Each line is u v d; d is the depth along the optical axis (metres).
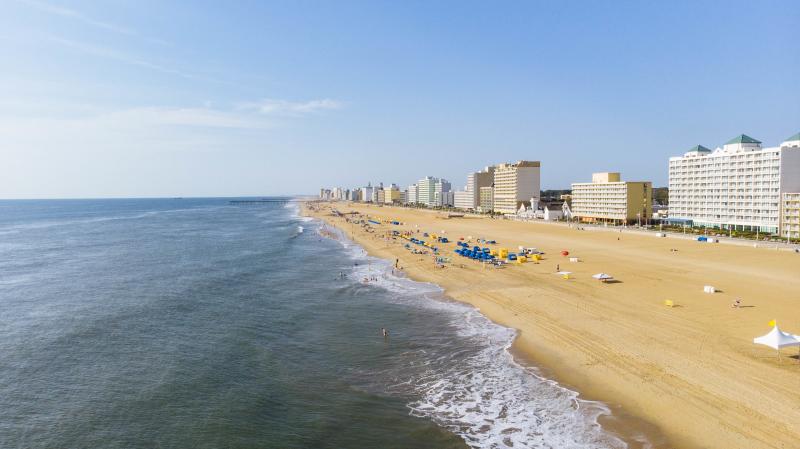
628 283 58.88
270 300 56.72
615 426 25.75
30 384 33.16
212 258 92.69
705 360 33.12
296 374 34.47
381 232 141.50
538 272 68.19
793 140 117.31
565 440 24.78
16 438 26.23
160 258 93.62
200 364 36.47
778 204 110.62
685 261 74.69
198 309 52.84
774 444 23.00
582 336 39.53
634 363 33.31
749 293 51.94
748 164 117.69
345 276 71.38
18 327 46.31
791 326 39.81
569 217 177.25
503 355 36.84
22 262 89.94
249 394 31.22
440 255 88.88
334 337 42.66
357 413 28.48
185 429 26.94
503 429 26.22
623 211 155.38
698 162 132.50
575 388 30.44
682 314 44.44
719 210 126.12
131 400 30.58
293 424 27.31
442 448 24.62
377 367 35.56
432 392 31.03
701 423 25.27
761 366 31.75
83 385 32.91
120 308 53.44
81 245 118.94
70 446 25.45
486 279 64.75
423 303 54.00
